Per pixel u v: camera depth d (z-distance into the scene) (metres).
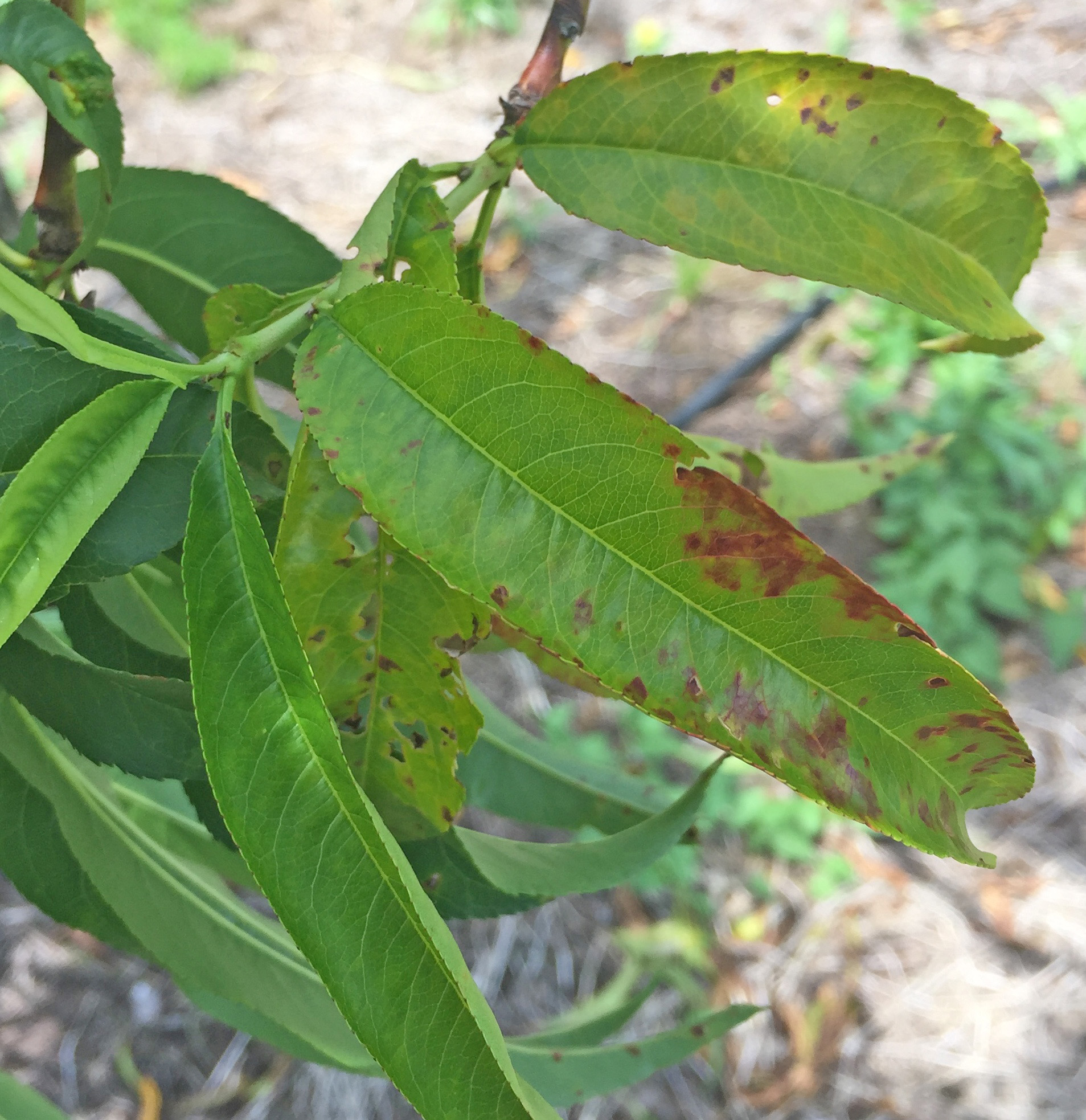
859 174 0.23
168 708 0.22
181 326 0.32
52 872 0.26
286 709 0.17
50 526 0.18
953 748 0.18
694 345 1.68
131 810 0.33
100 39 2.06
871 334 1.62
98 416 0.18
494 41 2.13
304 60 2.11
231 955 0.28
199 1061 1.06
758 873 1.21
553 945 1.16
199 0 2.18
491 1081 0.17
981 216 0.24
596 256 1.81
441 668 0.22
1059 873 1.21
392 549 0.21
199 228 0.31
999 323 0.24
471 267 0.23
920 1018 1.12
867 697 0.18
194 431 0.19
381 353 0.18
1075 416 1.53
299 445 0.21
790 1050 1.11
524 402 0.18
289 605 0.22
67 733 0.23
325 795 0.17
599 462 0.18
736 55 0.22
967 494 1.43
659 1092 1.09
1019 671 1.36
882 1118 1.07
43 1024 1.05
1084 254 1.72
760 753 0.18
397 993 0.17
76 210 0.24
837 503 0.33
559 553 0.18
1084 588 1.42
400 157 1.92
